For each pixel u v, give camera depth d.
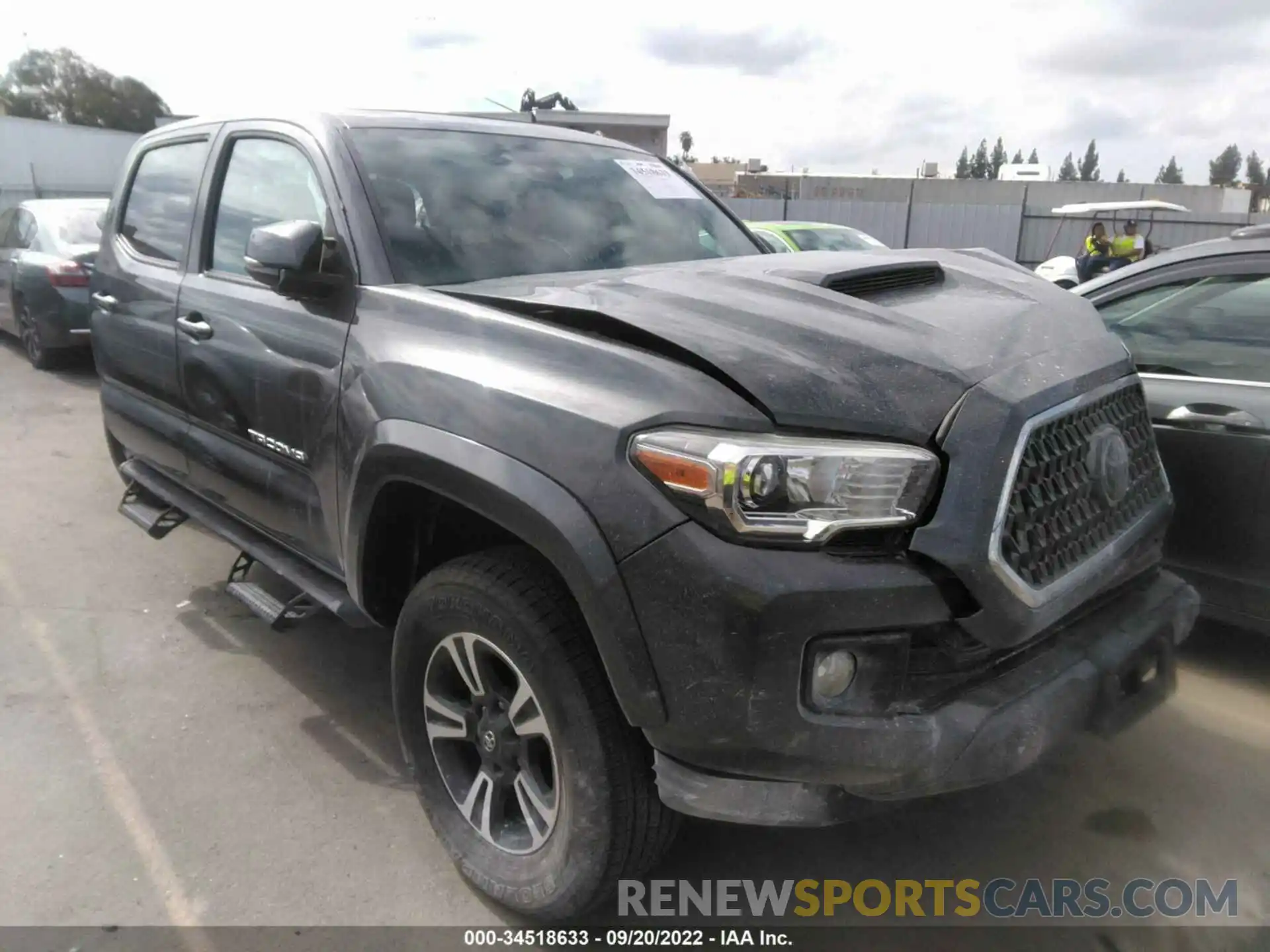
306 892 2.62
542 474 2.11
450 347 2.45
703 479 1.91
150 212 4.20
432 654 2.57
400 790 3.08
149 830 2.87
